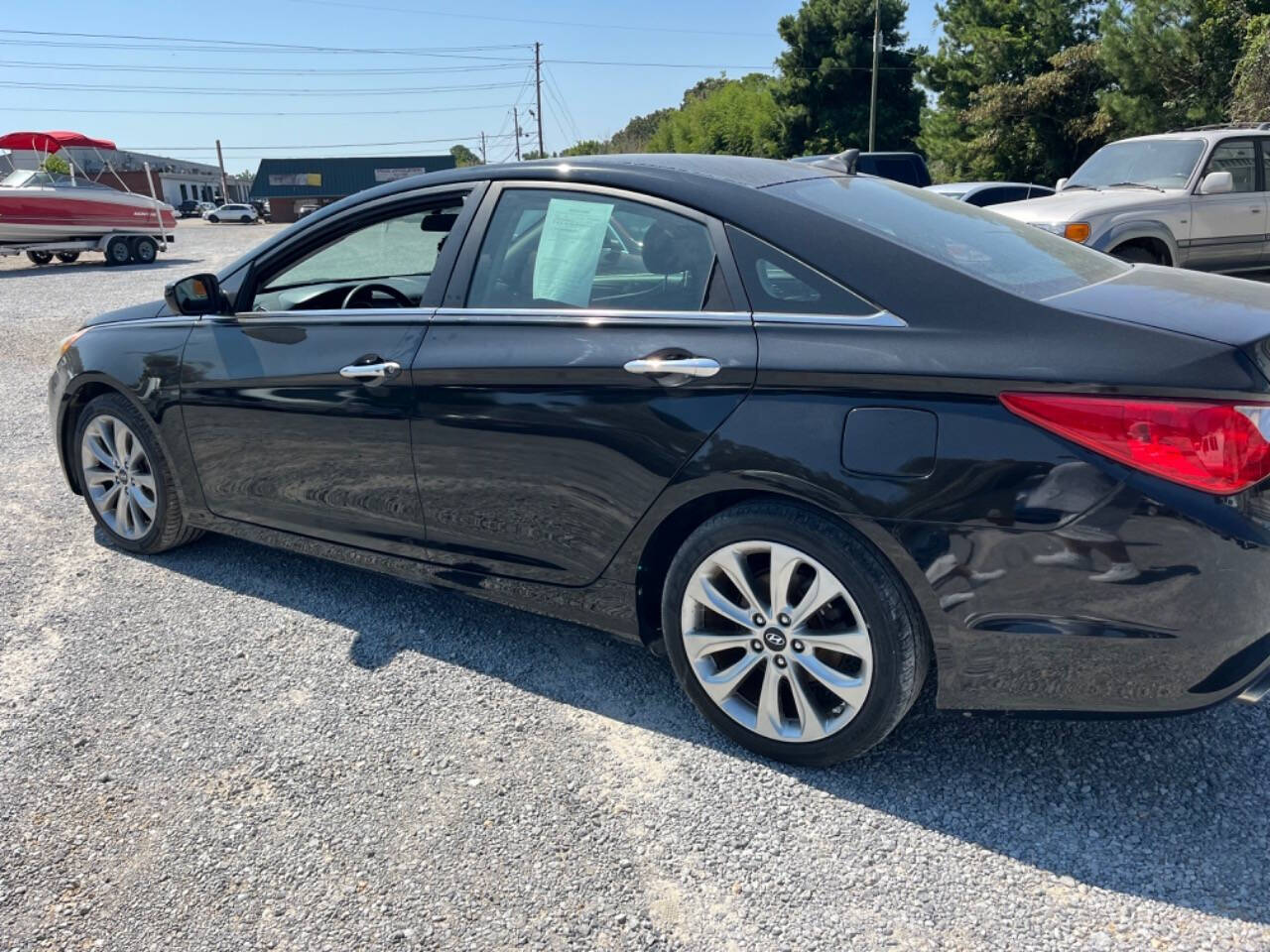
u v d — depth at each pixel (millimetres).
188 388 3658
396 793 2568
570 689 3070
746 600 2584
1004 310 2281
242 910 2180
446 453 3033
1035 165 29078
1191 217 8469
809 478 2369
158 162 80062
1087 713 2285
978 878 2219
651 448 2615
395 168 67750
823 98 42719
